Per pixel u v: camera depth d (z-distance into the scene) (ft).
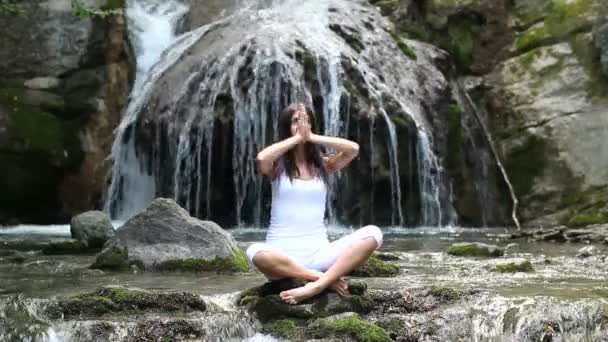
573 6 47.80
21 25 43.55
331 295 17.87
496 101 47.73
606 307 17.74
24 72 43.32
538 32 48.16
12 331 16.34
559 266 24.91
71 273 23.15
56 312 17.15
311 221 18.29
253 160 42.70
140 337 16.49
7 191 41.91
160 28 50.03
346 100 43.04
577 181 44.42
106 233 29.19
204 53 45.98
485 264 24.16
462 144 46.19
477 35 49.49
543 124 45.88
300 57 44.21
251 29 47.34
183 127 42.98
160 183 43.29
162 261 23.71
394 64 46.65
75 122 43.52
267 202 42.27
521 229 42.19
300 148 18.51
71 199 43.37
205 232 24.18
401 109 43.70
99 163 43.83
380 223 43.01
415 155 43.65
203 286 20.54
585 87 45.73
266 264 17.85
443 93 46.39
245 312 17.60
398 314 18.01
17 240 32.50
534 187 45.34
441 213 44.52
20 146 41.83
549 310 17.56
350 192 42.42
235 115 42.68
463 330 17.38
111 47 44.83
